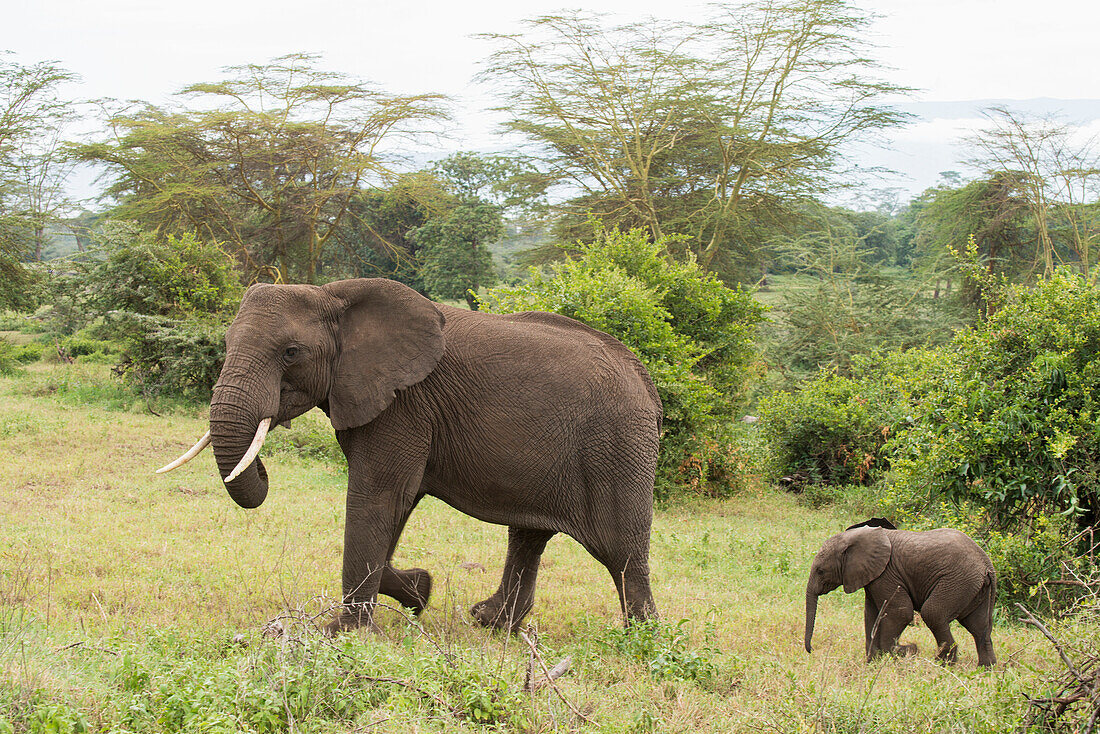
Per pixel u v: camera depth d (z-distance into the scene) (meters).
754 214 37.88
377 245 52.53
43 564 7.55
